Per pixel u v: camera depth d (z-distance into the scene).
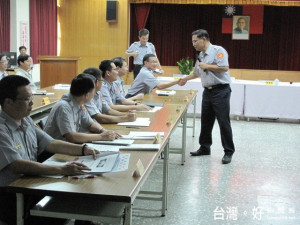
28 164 1.91
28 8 9.44
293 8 10.67
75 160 2.13
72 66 6.89
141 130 2.94
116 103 4.09
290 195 3.57
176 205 3.30
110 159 2.13
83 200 1.91
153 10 11.09
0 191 1.98
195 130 6.20
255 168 4.35
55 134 2.64
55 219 2.05
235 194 3.57
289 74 10.41
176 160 4.60
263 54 10.98
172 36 11.16
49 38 10.43
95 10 10.71
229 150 4.55
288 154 4.95
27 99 2.03
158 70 5.69
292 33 10.80
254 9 10.73
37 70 9.95
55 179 1.86
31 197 1.89
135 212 3.15
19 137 2.09
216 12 10.93
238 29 10.87
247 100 6.94
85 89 2.68
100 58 10.89
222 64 4.34
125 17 10.62
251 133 6.09
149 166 2.10
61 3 10.81
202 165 4.41
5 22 8.91
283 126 6.67
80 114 2.81
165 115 3.56
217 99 4.46
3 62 5.32
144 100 4.50
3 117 2.04
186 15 11.03
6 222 1.98
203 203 3.36
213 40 11.06
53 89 5.41
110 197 1.68
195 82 7.15
